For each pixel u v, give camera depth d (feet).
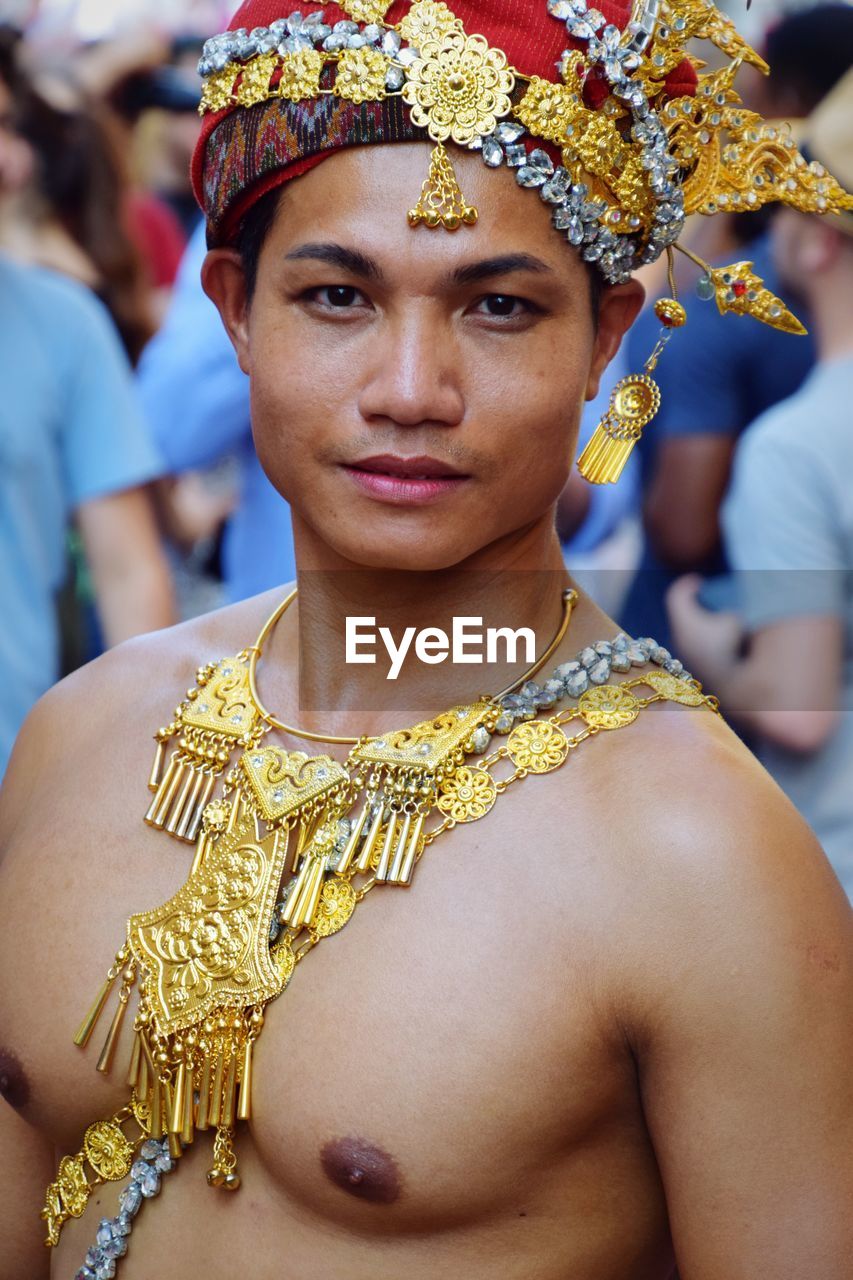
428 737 4.48
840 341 8.96
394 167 4.17
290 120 4.25
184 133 11.22
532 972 4.17
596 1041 4.14
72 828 4.85
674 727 4.41
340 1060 4.21
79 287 9.71
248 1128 4.36
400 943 4.27
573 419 4.41
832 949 4.11
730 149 4.74
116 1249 4.49
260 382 4.41
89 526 9.75
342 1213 4.19
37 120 9.91
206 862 4.57
